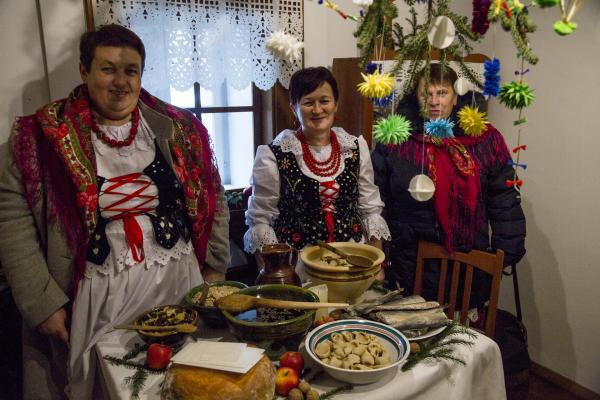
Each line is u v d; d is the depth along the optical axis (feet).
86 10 5.29
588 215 6.64
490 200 5.94
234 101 6.86
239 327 3.37
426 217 5.74
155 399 3.14
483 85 3.36
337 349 3.38
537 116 7.08
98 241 4.29
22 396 5.10
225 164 7.04
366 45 3.29
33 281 4.19
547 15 6.70
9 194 4.18
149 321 3.79
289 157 5.50
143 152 4.49
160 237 4.50
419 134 5.85
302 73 5.26
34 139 4.17
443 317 3.93
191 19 5.81
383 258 4.21
